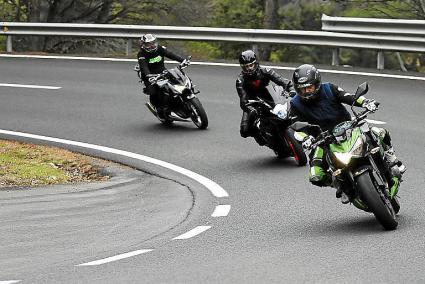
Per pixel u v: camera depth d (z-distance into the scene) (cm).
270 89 3344
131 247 2308
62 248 2339
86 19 9381
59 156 3728
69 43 9325
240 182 3152
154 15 9719
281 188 3006
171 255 2180
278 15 8925
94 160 3659
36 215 2761
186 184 3188
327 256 2083
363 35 5388
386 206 2319
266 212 2681
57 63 6047
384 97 4509
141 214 2756
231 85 5041
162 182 3247
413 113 4128
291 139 3319
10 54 6512
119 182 3278
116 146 3881
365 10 8794
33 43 9181
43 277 1997
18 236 2491
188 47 9631
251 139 3888
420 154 3388
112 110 4622
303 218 2573
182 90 4069
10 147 3909
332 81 5006
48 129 4259
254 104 3350
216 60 5869
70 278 1975
